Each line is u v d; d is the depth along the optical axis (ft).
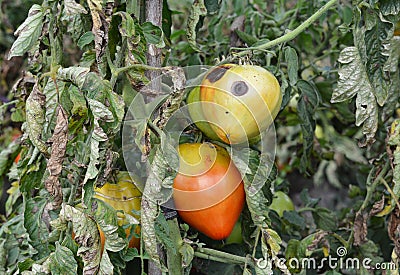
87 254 2.14
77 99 2.25
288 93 2.69
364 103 2.39
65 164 2.44
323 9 2.39
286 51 2.58
